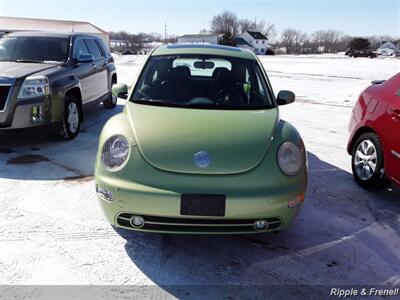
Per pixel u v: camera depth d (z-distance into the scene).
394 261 3.03
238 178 2.77
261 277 2.77
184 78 3.98
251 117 3.35
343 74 20.23
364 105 4.57
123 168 2.82
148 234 3.28
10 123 4.96
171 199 2.69
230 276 2.77
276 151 2.95
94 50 7.45
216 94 3.81
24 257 2.88
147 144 2.89
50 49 6.31
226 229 2.80
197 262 2.92
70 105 5.84
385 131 4.07
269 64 29.02
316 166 5.16
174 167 2.78
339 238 3.34
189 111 3.41
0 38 6.54
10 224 3.34
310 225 3.54
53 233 3.22
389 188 4.50
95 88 7.10
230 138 2.97
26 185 4.17
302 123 7.78
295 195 2.87
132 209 2.75
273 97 3.93
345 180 4.70
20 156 5.11
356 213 3.83
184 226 2.77
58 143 5.72
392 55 74.00
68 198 3.89
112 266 2.82
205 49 4.41
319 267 2.91
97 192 2.93
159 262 2.90
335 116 8.62
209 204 2.71
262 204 2.75
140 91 3.81
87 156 5.18
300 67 25.64
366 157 4.40
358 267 2.93
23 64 5.69
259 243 3.21
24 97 4.99
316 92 12.66
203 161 2.79
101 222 3.44
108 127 3.15
